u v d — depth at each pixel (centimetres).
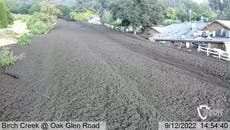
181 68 3644
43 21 10888
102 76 3042
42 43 5950
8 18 9600
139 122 1833
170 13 13000
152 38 7888
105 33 9638
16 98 2273
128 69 3456
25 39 5697
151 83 2789
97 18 17962
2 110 2019
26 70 3275
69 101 2214
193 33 7138
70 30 10375
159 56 4697
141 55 4709
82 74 3122
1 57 3622
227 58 4528
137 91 2500
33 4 17725
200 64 4003
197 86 2711
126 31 11019
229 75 3275
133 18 10075
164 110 2048
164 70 3469
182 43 6806
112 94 2402
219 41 5841
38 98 2280
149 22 10088
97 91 2483
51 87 2594
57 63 3734
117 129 1736
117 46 5916
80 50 5034
